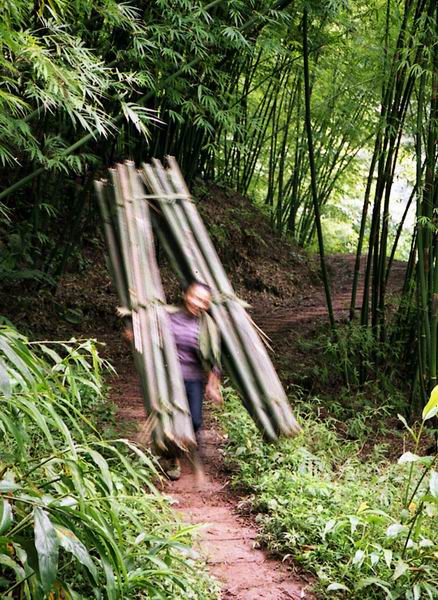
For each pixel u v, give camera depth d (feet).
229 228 38.34
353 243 53.36
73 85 12.44
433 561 11.33
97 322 26.66
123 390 20.85
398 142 21.83
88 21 18.86
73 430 13.80
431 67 18.88
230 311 10.27
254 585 11.13
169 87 19.27
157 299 9.89
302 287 39.83
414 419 20.18
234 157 42.45
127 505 11.15
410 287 22.31
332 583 10.75
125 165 11.35
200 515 13.46
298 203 43.88
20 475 9.21
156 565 9.43
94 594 8.95
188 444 8.98
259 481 14.32
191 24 18.38
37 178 24.88
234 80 28.99
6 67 11.93
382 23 23.57
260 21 21.11
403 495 14.15
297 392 21.03
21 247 24.95
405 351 22.27
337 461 16.71
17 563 8.40
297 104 39.63
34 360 8.71
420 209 18.95
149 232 10.66
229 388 20.01
